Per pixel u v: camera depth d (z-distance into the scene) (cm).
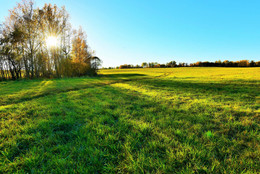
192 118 403
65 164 210
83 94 877
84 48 3888
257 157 214
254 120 377
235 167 195
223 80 1714
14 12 2594
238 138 277
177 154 224
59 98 756
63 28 3089
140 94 877
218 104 573
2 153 234
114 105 582
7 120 405
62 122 375
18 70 3100
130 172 195
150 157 223
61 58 3203
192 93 888
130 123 366
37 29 2817
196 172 190
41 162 217
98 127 342
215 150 238
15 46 2759
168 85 1400
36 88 1240
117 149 248
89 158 222
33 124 360
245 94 798
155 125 355
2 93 956
